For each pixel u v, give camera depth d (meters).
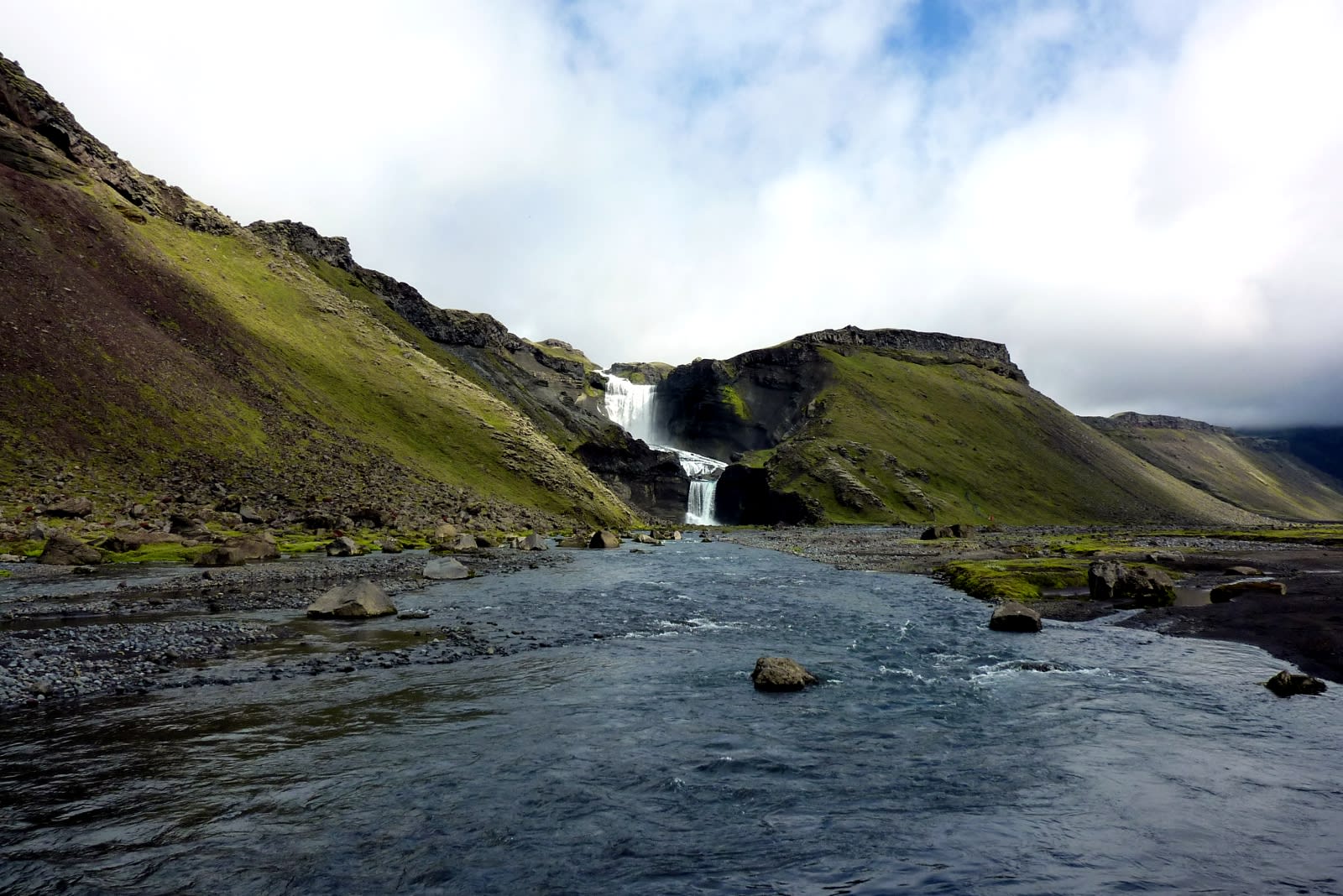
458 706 19.19
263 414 92.94
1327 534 113.06
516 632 29.42
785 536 128.12
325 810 12.64
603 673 23.02
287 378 108.12
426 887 10.16
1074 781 14.23
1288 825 12.08
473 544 68.94
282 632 27.73
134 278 102.00
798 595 43.06
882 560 69.50
